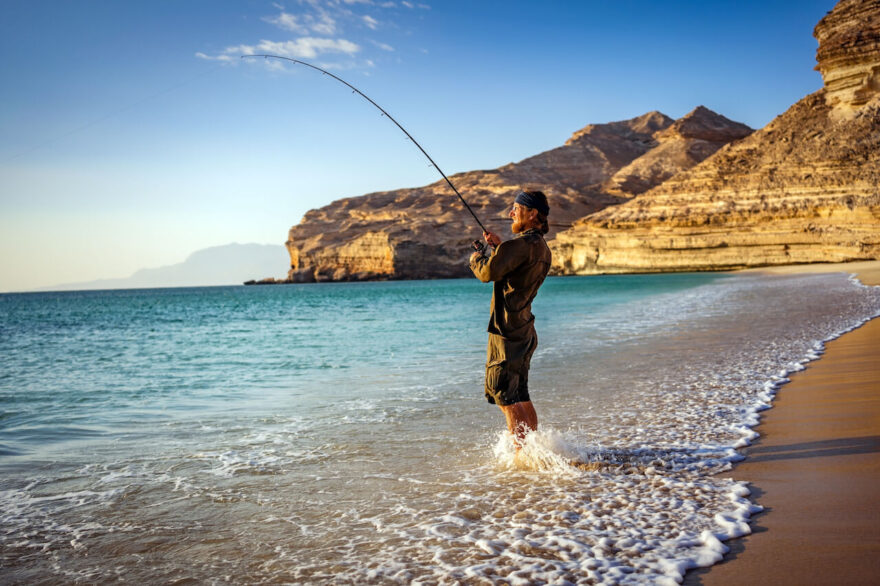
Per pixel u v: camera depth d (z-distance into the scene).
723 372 6.66
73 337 18.58
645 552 2.28
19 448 4.51
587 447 3.85
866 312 12.43
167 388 7.64
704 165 87.25
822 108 80.19
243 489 3.36
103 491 3.40
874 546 2.20
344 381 7.64
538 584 2.07
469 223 129.62
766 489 2.91
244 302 51.31
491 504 2.93
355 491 3.25
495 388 3.67
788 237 69.00
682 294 28.45
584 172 160.38
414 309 28.58
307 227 157.12
